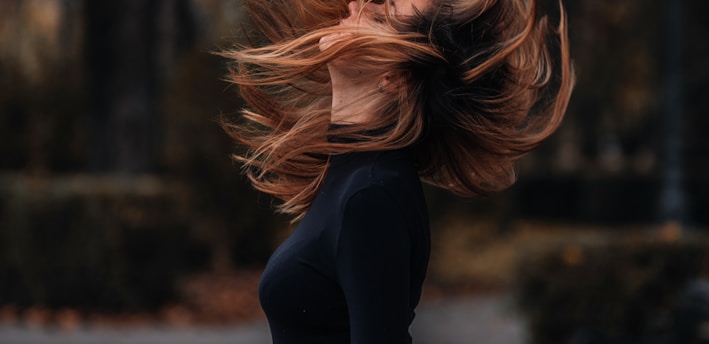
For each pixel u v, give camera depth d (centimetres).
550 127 230
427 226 195
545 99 245
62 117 1966
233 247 1402
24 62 1989
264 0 238
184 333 995
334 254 187
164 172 1552
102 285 1064
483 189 225
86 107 1977
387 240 184
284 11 236
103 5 1495
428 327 1063
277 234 1425
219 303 1141
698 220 2734
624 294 687
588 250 706
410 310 194
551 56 270
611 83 2500
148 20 1521
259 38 244
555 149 3161
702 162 2716
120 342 934
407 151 205
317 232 191
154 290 1092
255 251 1419
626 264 693
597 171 3081
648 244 693
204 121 1340
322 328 193
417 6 214
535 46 236
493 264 1437
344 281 185
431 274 1434
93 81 1513
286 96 248
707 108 2709
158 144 1573
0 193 1060
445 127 209
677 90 1933
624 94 2597
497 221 1500
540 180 3117
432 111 206
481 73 209
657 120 2809
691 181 2684
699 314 561
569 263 712
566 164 3259
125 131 1498
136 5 1502
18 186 1059
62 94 1969
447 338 990
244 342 958
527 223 2669
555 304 718
